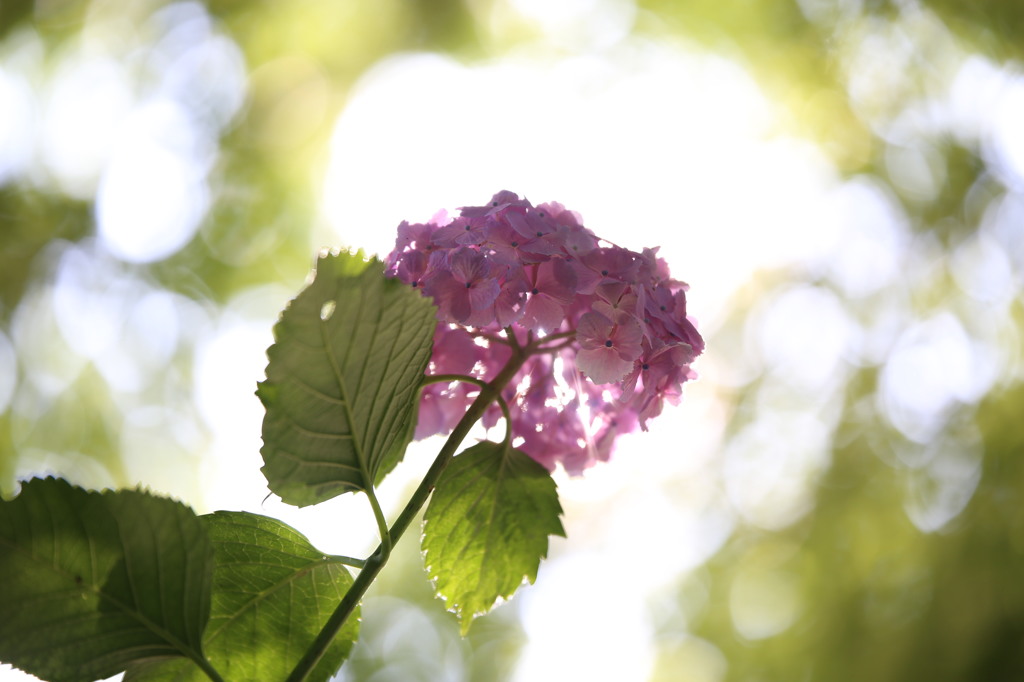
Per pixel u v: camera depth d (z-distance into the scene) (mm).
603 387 1560
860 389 6605
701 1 7406
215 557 1312
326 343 1113
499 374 1434
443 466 1358
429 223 1463
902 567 5805
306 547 1342
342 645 1332
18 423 7016
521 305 1341
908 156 6906
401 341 1179
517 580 1521
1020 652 4992
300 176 7867
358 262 1078
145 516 1090
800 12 7055
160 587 1114
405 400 1285
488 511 1491
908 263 6793
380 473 1439
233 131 7711
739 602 7520
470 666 9219
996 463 5672
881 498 6125
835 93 7125
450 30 7801
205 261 7598
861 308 6879
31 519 1051
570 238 1404
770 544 7043
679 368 1467
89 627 1094
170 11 7457
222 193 7691
